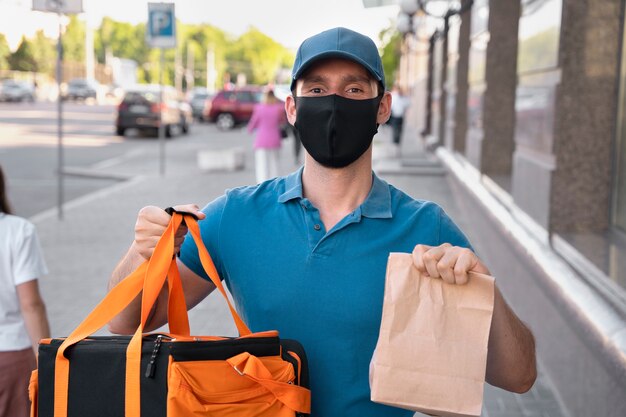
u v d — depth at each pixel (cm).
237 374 180
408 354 178
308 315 198
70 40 9381
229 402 177
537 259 555
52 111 4656
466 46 1553
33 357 352
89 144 2583
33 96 6028
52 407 181
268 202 209
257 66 14188
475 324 179
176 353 177
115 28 11819
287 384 181
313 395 198
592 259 504
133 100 2916
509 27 1101
